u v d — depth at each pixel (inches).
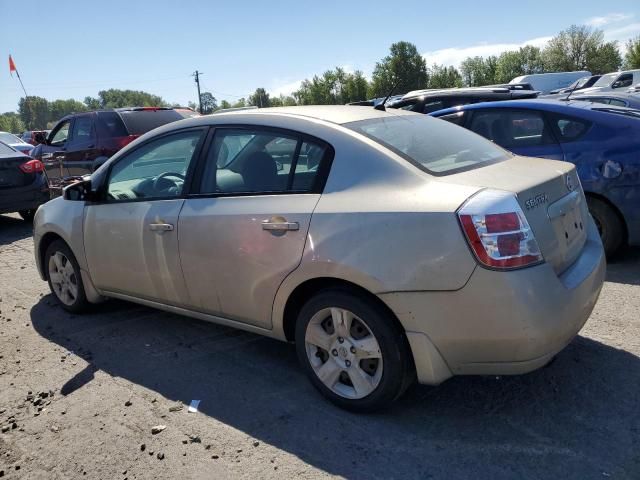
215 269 139.8
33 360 160.2
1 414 132.1
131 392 140.0
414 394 132.6
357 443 115.3
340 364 125.3
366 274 113.3
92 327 182.7
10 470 112.0
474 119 245.0
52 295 216.5
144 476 108.1
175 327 179.8
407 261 109.9
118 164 169.2
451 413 124.2
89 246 174.2
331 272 118.3
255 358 155.7
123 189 166.6
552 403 125.8
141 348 165.3
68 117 417.4
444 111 257.4
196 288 146.3
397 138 130.4
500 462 107.3
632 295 183.9
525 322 104.6
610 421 118.3
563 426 117.4
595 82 992.9
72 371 152.7
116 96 5674.2
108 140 379.6
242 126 142.3
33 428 125.8
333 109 145.2
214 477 107.0
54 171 421.1
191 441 118.6
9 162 335.0
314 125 131.1
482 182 114.2
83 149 393.1
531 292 104.7
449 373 114.3
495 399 128.7
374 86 2844.5
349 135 126.2
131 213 159.3
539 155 221.8
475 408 125.6
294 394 135.5
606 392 129.0
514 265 104.3
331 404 129.7
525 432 116.0
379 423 121.7
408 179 116.7
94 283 178.4
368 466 108.3
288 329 134.8
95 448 117.6
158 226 150.3
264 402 132.6
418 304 110.0
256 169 136.1
